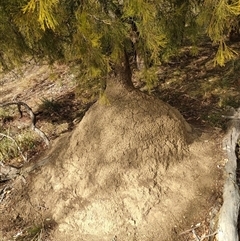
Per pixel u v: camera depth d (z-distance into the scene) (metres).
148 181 1.93
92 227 1.87
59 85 3.71
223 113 2.56
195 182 1.96
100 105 2.13
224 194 1.87
